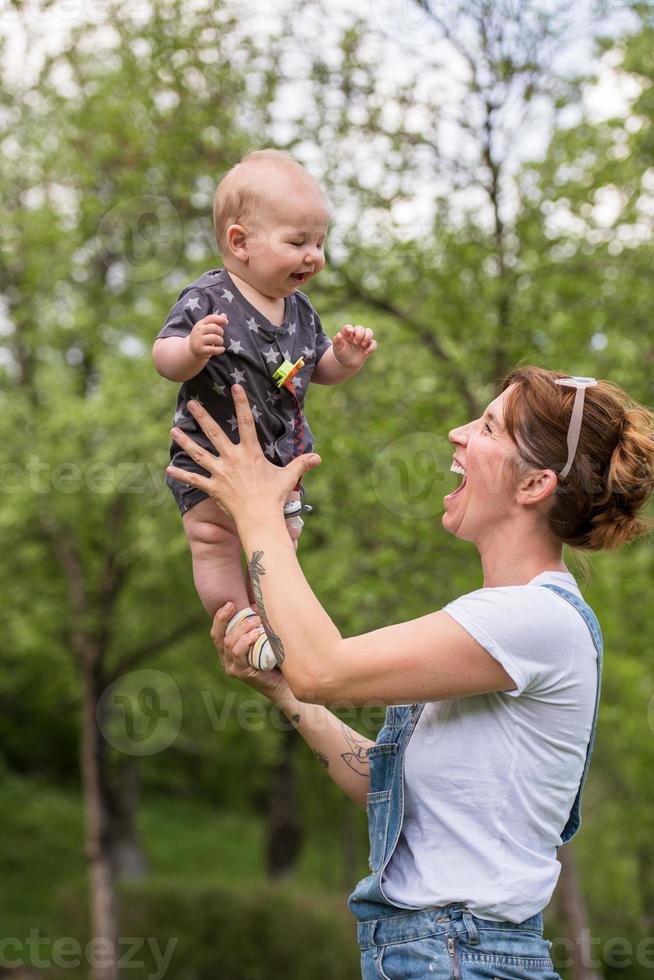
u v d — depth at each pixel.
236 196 2.08
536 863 1.87
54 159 10.24
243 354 2.06
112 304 11.41
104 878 11.39
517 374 2.10
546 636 1.85
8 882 17.16
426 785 1.90
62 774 24.92
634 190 8.03
